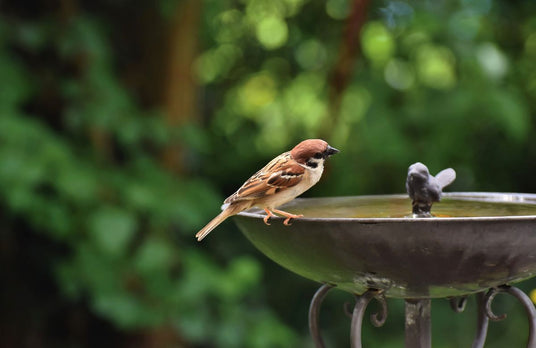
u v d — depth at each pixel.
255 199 5.07
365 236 4.10
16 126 8.64
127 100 9.80
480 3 12.40
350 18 10.52
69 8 9.71
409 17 12.31
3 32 9.26
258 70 13.70
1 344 10.95
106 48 9.77
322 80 13.24
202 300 10.05
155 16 11.21
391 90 12.29
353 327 4.71
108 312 9.26
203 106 13.34
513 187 13.63
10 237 10.70
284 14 13.17
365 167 12.43
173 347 11.29
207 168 13.56
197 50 11.52
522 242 4.09
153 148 10.92
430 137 12.05
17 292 10.96
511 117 11.16
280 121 13.63
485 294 5.32
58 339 11.32
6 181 8.51
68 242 9.42
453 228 3.96
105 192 9.50
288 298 12.98
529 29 12.60
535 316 4.79
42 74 9.95
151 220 9.58
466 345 12.37
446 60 11.96
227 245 12.52
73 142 10.02
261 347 10.19
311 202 5.99
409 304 5.38
